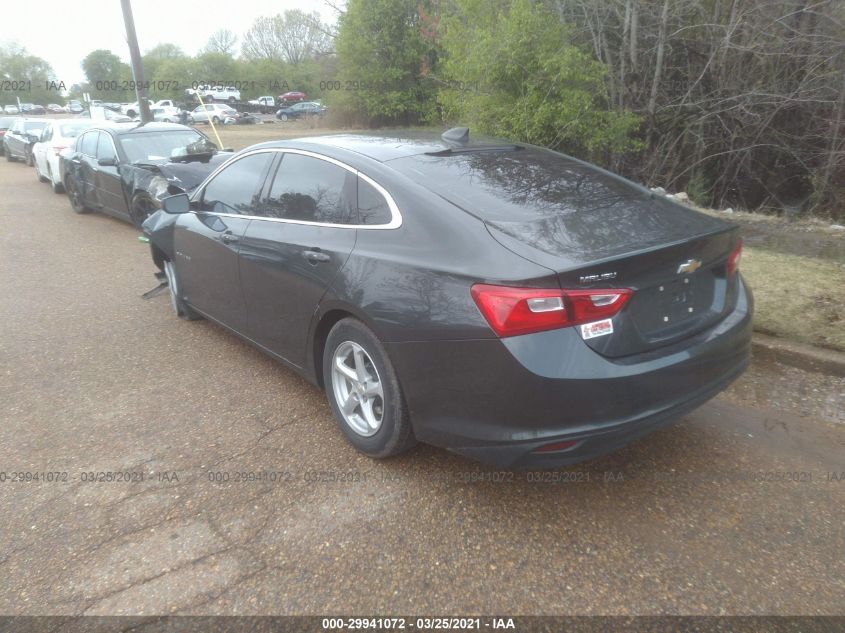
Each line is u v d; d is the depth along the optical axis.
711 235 2.91
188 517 2.96
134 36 14.78
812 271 5.61
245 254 4.02
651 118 10.70
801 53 9.61
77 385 4.40
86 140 10.85
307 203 3.67
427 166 3.36
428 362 2.81
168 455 3.49
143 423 3.85
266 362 4.71
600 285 2.56
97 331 5.44
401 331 2.88
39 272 7.46
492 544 2.74
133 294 6.51
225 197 4.45
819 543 2.72
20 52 86.62
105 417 3.94
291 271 3.59
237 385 4.33
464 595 2.47
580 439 2.56
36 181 16.47
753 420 3.71
